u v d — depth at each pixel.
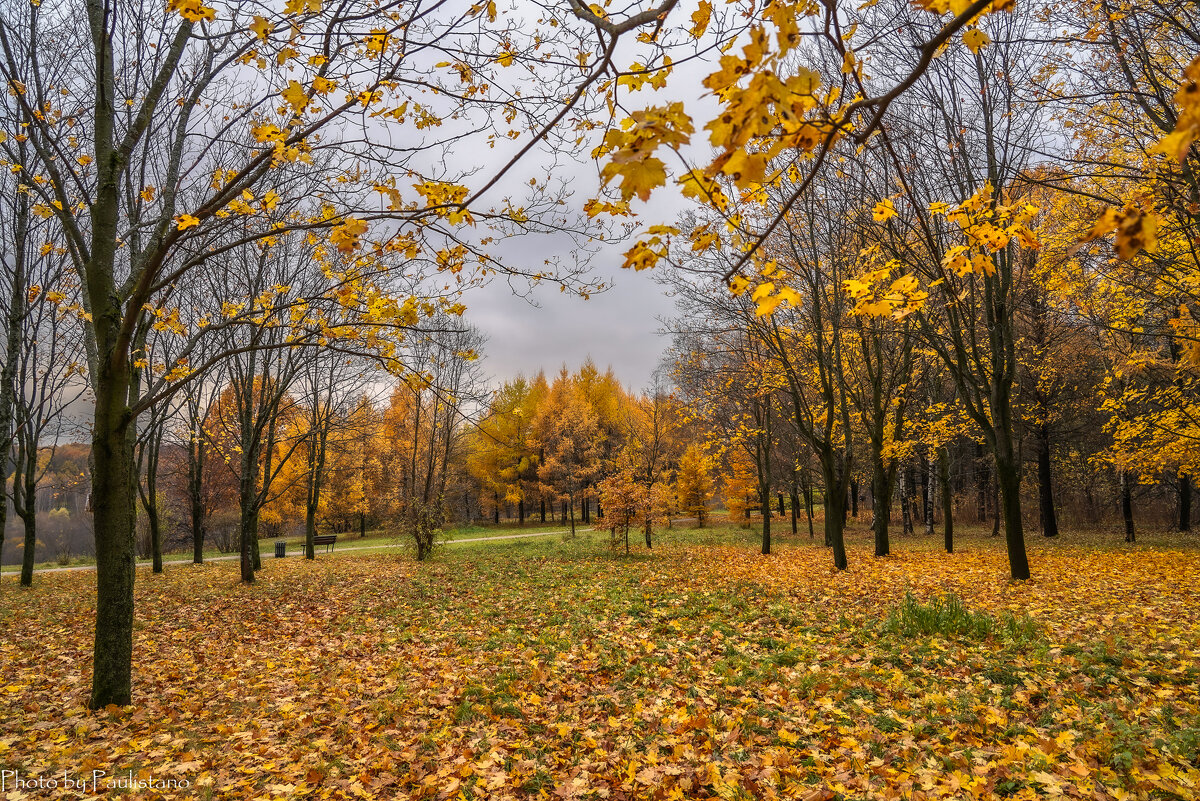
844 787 3.11
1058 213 8.16
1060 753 3.30
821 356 12.27
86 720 4.64
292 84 2.80
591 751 3.88
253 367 13.35
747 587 9.77
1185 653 4.82
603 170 1.48
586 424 33.66
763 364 15.21
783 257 12.66
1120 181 6.77
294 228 3.29
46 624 8.34
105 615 5.05
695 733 3.96
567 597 9.70
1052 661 4.92
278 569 15.90
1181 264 6.33
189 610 9.45
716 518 38.62
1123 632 5.74
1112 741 3.33
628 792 3.33
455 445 27.09
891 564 12.22
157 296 9.80
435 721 4.49
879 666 5.18
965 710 4.02
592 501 39.25
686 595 9.27
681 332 14.34
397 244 3.69
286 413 17.91
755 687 4.80
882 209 3.03
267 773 3.76
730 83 1.45
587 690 5.03
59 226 11.55
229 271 12.56
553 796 3.37
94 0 5.18
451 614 8.74
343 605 9.74
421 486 20.95
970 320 9.58
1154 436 11.41
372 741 4.20
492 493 37.19
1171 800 2.76
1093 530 20.17
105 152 5.27
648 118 1.46
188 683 5.64
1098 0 4.55
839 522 12.05
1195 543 13.87
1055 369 16.92
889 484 15.37
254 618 8.76
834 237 12.06
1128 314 9.48
